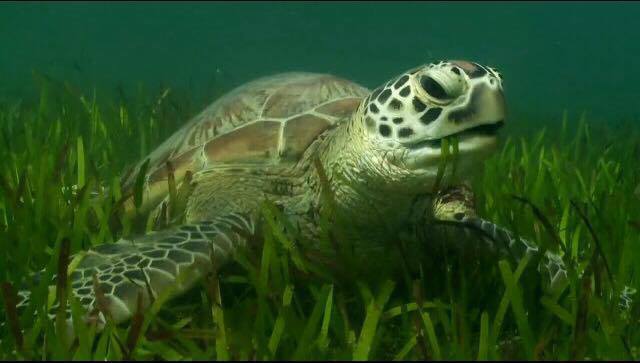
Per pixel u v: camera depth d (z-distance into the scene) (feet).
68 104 7.34
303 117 3.54
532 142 6.91
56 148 4.70
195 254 2.76
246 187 3.39
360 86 4.06
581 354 2.46
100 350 2.34
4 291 2.45
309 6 84.84
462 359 2.41
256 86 3.97
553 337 2.66
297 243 3.08
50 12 81.82
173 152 3.79
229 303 2.97
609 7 87.86
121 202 3.30
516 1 84.12
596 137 8.87
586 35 102.17
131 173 3.98
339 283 3.02
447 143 2.77
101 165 4.85
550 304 2.65
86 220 3.40
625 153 5.92
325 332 2.54
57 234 3.26
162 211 3.46
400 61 68.08
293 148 3.41
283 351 2.50
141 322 2.38
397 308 2.72
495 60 62.28
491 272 3.19
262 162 3.43
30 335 2.48
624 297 3.11
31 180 3.89
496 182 4.43
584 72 52.11
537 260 3.02
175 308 2.76
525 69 56.44
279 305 2.62
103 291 2.58
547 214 3.65
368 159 2.96
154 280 2.65
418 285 2.62
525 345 2.48
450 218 3.14
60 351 2.32
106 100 8.74
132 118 6.83
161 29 102.32
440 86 2.80
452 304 2.69
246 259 2.81
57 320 2.42
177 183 3.60
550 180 4.31
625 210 3.64
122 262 2.71
